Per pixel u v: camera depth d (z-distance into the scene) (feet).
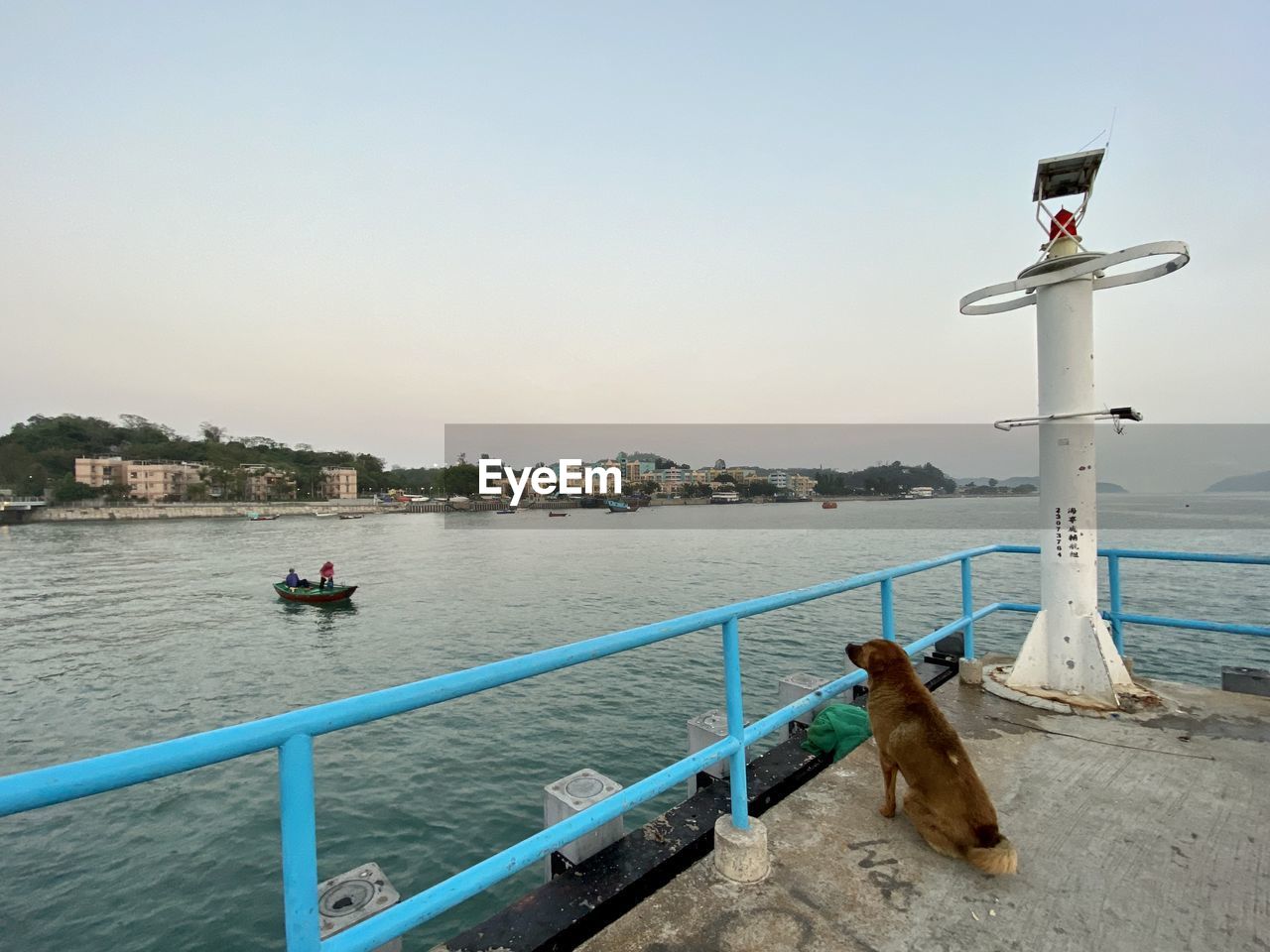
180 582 126.11
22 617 91.30
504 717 44.39
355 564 151.23
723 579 111.65
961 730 12.33
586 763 37.32
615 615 83.51
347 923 8.16
